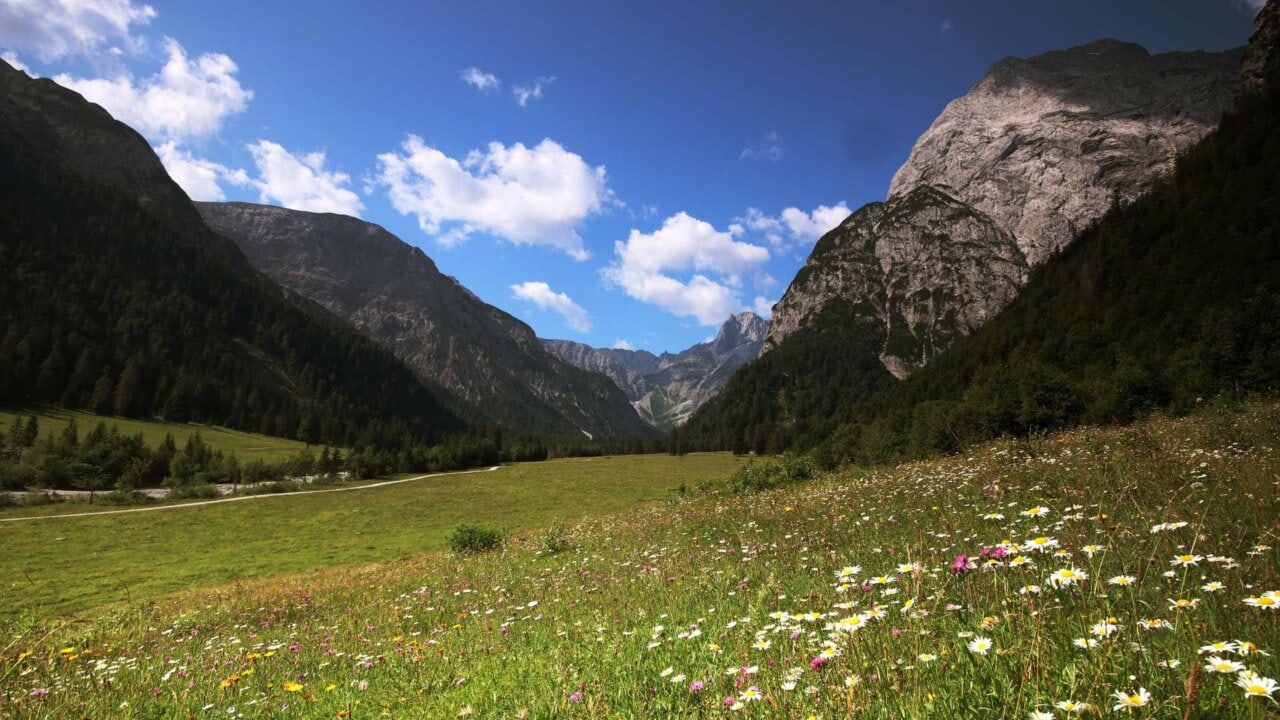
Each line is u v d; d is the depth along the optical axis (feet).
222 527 185.68
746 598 20.58
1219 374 93.40
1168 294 221.25
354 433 556.51
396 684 17.92
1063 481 30.89
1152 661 8.28
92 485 260.21
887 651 10.48
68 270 620.49
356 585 58.44
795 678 10.50
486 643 22.07
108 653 29.63
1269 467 24.38
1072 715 7.18
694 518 58.03
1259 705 6.82
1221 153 333.01
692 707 11.35
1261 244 207.62
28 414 387.34
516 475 347.97
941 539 21.63
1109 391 99.25
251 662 23.89
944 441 103.35
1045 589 10.42
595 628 20.53
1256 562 12.13
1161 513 18.61
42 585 99.91
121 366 504.02
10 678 20.66
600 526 78.89
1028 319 327.06
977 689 8.71
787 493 68.44
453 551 85.56
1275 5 432.25
